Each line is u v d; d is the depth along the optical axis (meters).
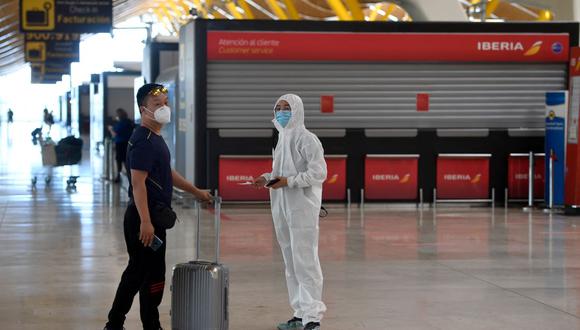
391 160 20.11
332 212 18.94
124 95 42.56
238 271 11.51
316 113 19.95
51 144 24.16
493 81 20.30
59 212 18.19
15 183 25.70
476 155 20.23
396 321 8.75
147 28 29.39
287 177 8.06
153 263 7.70
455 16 25.47
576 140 18.27
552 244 14.14
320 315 8.10
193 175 19.81
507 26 20.22
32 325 8.48
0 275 11.09
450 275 11.31
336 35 19.75
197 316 7.38
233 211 18.88
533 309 9.32
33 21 28.95
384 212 19.03
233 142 19.80
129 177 7.65
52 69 41.78
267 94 19.84
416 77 20.12
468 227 16.38
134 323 8.61
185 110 20.75
